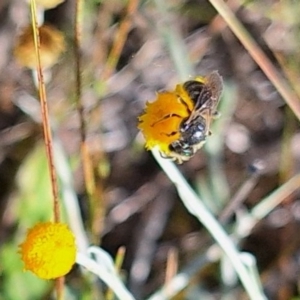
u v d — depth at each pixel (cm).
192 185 18
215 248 17
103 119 19
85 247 16
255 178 18
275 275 18
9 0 18
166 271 18
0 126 18
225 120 18
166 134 13
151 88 19
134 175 19
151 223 19
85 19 17
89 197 16
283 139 19
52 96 18
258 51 16
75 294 17
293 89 18
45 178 18
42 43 14
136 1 17
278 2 18
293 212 19
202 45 19
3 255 17
